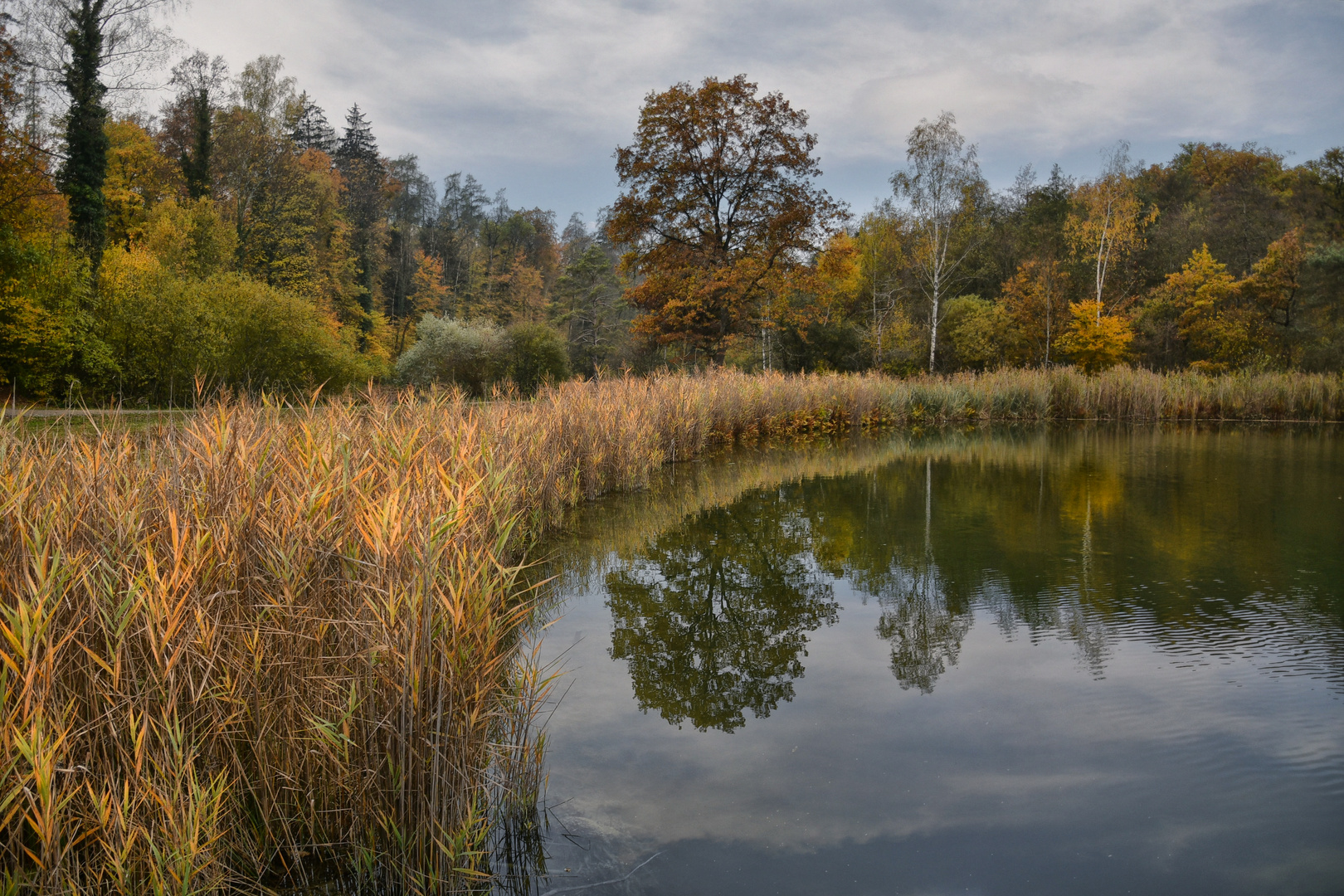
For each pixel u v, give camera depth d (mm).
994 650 4695
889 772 3234
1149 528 8156
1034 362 34531
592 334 51500
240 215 33188
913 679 4273
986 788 3098
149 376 15914
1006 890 2449
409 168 62281
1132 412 24078
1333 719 3670
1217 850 2664
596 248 53531
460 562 2928
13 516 2697
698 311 25078
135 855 2250
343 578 2979
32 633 2260
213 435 3404
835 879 2492
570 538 7535
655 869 2555
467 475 4699
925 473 12359
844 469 12820
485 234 67000
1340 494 10055
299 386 17688
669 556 7051
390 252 54031
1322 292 31422
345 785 2523
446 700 2611
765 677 4328
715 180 24750
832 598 5828
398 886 2461
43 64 19281
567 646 4824
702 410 14047
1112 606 5512
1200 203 42000
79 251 17547
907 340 35344
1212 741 3473
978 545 7477
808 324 30812
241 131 33031
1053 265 35250
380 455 4387
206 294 17750
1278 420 23062
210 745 2510
